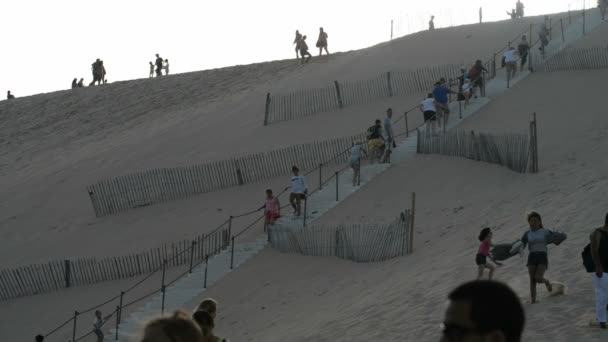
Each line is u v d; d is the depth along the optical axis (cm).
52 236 4553
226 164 4381
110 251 4019
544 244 1659
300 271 2911
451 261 2262
